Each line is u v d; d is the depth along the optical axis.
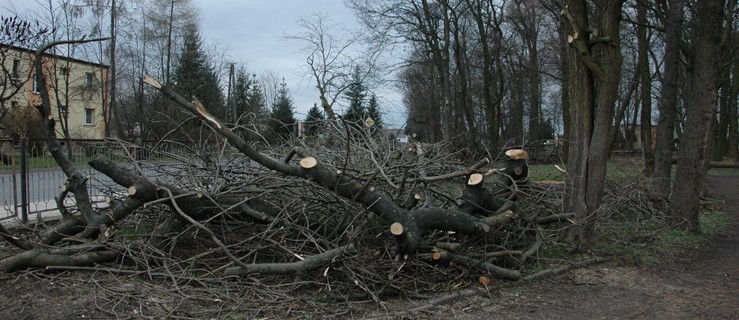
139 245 5.71
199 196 5.84
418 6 23.48
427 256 5.48
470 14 25.73
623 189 9.43
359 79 13.83
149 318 4.25
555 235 7.52
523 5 27.23
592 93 7.72
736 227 10.27
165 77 30.56
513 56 30.95
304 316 4.53
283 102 21.44
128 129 28.72
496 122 26.92
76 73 26.86
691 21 14.13
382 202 5.39
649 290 5.86
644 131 16.83
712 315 5.03
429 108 30.58
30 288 4.80
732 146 29.33
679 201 9.30
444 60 24.17
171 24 29.06
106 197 7.98
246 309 4.56
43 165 8.86
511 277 5.84
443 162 7.79
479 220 5.94
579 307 5.23
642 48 16.62
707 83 9.05
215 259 5.61
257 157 5.64
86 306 4.44
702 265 7.10
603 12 7.56
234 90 31.05
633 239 8.10
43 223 7.28
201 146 7.72
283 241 5.65
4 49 14.95
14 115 17.02
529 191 7.72
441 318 4.75
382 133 7.59
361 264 5.16
